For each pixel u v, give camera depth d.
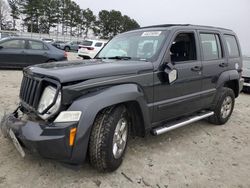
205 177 3.49
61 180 3.18
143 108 3.59
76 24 79.31
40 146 2.83
